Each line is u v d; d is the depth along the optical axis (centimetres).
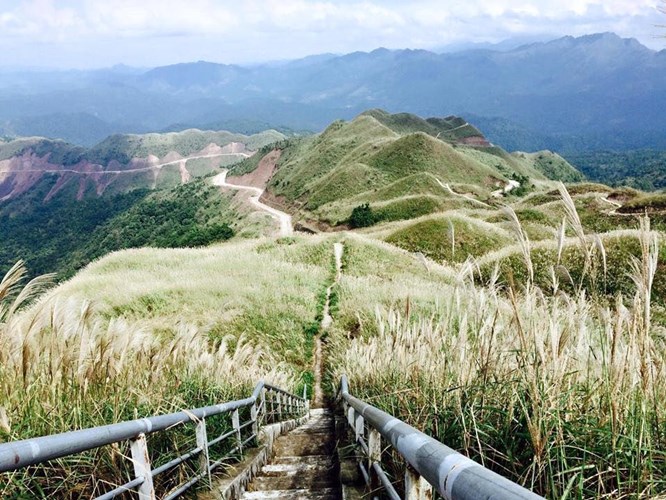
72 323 380
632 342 219
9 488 271
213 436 516
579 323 278
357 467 452
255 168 18900
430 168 11888
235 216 13675
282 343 1509
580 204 4228
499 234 3472
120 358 412
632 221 3566
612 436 197
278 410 895
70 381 364
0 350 335
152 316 1495
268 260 2586
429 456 137
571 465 217
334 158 14700
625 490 194
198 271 2216
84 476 302
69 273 12381
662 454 199
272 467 588
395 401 396
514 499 87
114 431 241
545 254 1686
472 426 265
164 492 367
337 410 834
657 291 1495
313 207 11206
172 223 15312
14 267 317
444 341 409
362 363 722
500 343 329
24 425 310
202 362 675
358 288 1967
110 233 16588
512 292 261
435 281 2061
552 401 224
